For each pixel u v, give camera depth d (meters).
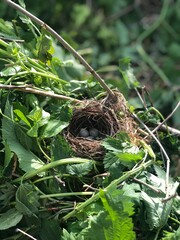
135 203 0.48
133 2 1.06
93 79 0.56
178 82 0.95
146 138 0.54
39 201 0.48
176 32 1.03
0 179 0.49
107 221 0.45
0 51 0.52
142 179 0.49
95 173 0.50
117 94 0.54
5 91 0.51
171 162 0.56
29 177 0.48
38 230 0.48
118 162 0.49
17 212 0.48
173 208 0.49
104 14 1.04
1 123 0.51
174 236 0.46
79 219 0.47
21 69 0.52
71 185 0.50
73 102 0.53
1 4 0.72
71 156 0.50
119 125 0.52
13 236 0.48
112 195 0.46
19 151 0.48
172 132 0.56
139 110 0.60
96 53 0.96
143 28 1.03
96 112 0.53
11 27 0.58
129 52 0.98
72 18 1.00
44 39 0.54
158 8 1.06
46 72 0.53
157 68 0.95
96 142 0.51
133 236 0.44
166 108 0.88
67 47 0.50
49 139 0.51
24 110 0.50
